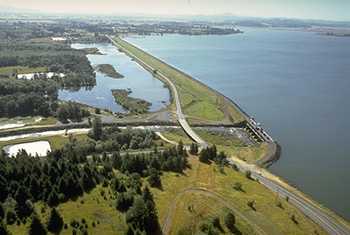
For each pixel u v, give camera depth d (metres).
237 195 114.38
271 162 167.00
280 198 122.94
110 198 102.50
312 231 101.44
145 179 122.62
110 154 163.88
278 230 96.25
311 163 168.62
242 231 92.44
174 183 118.94
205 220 94.88
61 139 186.50
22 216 88.88
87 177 109.88
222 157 158.00
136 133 189.25
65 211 92.06
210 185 119.62
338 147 191.25
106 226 85.75
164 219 93.75
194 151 164.25
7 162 126.00
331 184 147.00
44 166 117.12
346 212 124.00
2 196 99.25
